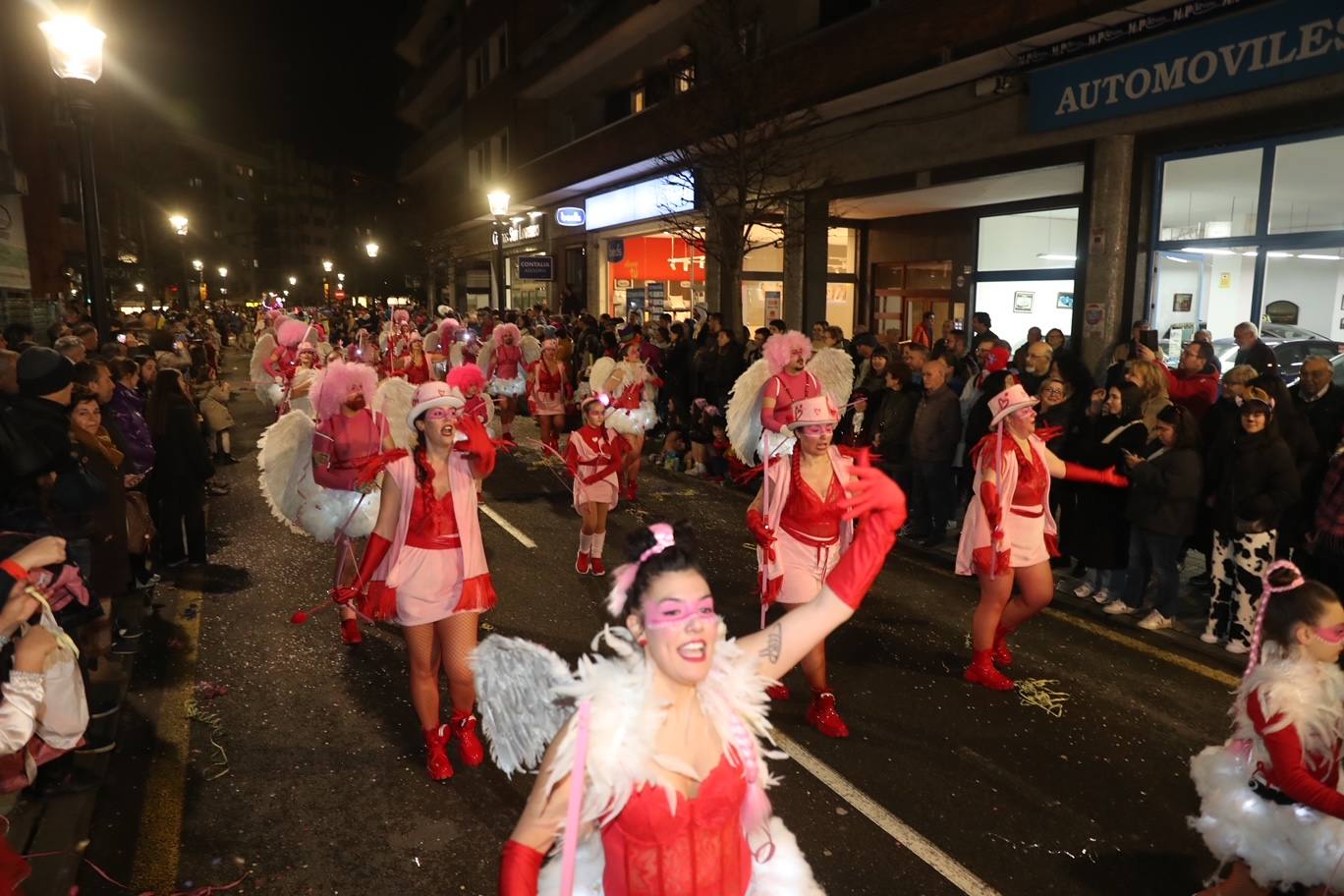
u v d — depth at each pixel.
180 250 52.75
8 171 20.86
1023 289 16.06
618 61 26.83
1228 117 10.71
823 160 17.11
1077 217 14.89
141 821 4.52
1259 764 3.30
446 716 5.65
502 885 2.06
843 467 5.39
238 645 6.78
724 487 12.32
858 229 19.55
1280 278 10.60
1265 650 3.31
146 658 6.53
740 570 8.66
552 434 15.11
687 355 13.75
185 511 8.63
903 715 5.67
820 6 17.38
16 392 5.38
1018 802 4.71
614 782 2.08
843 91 15.13
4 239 21.78
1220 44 10.53
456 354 18.00
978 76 13.77
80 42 9.40
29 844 4.23
